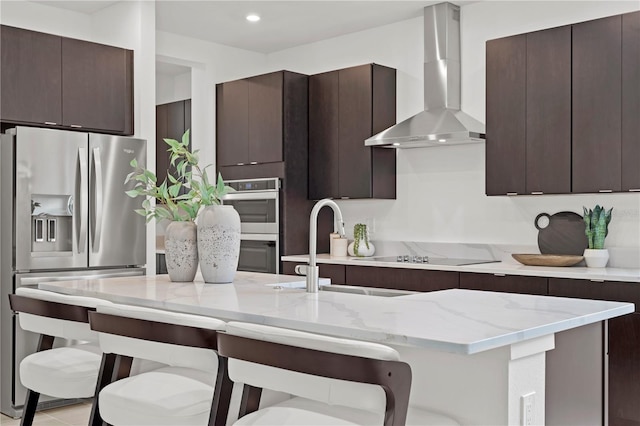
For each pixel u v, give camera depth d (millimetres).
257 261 5559
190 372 2436
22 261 3953
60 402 4109
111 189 4348
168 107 6762
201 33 5730
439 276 4406
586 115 4000
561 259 4160
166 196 3166
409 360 2102
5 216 4031
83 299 2445
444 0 4820
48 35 4391
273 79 5469
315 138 5531
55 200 4129
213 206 3082
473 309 2184
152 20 4863
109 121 4688
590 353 2252
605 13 4289
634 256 4125
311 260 2701
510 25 4727
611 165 3898
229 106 5859
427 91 4957
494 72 4422
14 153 3963
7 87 4195
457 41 4938
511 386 1818
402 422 1626
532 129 4238
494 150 4422
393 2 4867
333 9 5047
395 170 5383
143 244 4527
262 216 5516
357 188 5227
